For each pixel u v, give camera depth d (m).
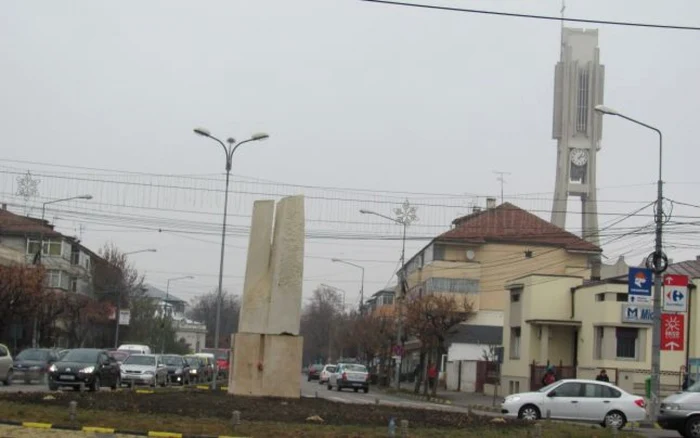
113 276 86.88
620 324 48.78
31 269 53.66
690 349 47.78
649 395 37.97
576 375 52.84
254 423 20.36
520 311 57.62
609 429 24.86
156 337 93.00
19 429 17.78
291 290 28.62
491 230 78.69
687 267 53.94
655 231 37.38
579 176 88.62
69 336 69.62
